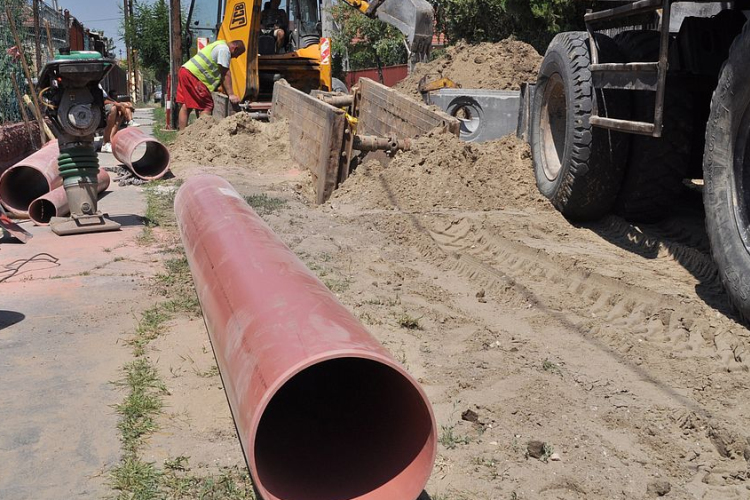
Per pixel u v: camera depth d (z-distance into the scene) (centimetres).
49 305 516
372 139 880
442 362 427
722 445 338
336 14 3297
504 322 501
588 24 650
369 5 1164
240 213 466
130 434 339
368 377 308
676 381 405
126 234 729
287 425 305
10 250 668
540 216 734
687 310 473
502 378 405
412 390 260
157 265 619
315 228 729
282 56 1474
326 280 566
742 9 580
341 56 3566
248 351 278
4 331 466
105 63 673
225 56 1370
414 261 652
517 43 1402
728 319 461
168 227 768
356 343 260
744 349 427
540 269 586
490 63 1359
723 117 473
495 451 334
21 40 1510
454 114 1119
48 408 364
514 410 369
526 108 898
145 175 1071
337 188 869
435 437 252
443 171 816
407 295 549
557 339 466
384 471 265
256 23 1354
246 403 253
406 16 1109
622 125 570
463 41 1478
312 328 273
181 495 295
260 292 320
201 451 329
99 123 706
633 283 513
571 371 417
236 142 1164
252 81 1379
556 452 334
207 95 1420
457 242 679
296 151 1089
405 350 441
